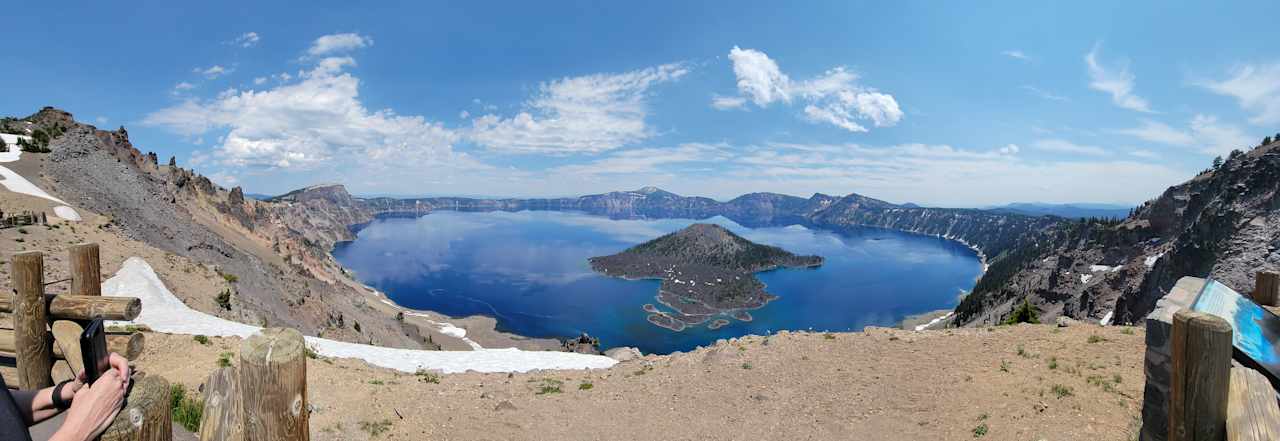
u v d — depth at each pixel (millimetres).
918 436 9680
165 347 13219
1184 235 94750
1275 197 86062
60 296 5570
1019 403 9977
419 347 82750
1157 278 93125
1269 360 4148
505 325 143250
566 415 12477
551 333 140750
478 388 14172
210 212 103562
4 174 46406
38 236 30156
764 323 171875
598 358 24703
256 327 24297
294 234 141625
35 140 61562
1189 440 3365
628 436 11344
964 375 12102
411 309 144875
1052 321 115625
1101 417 8812
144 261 32406
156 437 2838
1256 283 6891
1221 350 3207
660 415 12508
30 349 5496
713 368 15484
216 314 32000
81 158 63500
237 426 3652
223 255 64375
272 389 3098
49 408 2705
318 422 10375
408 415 11484
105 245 33062
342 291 108875
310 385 12188
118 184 63312
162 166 107250
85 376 2674
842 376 13500
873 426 10508
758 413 12031
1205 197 109438
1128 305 96625
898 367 13547
